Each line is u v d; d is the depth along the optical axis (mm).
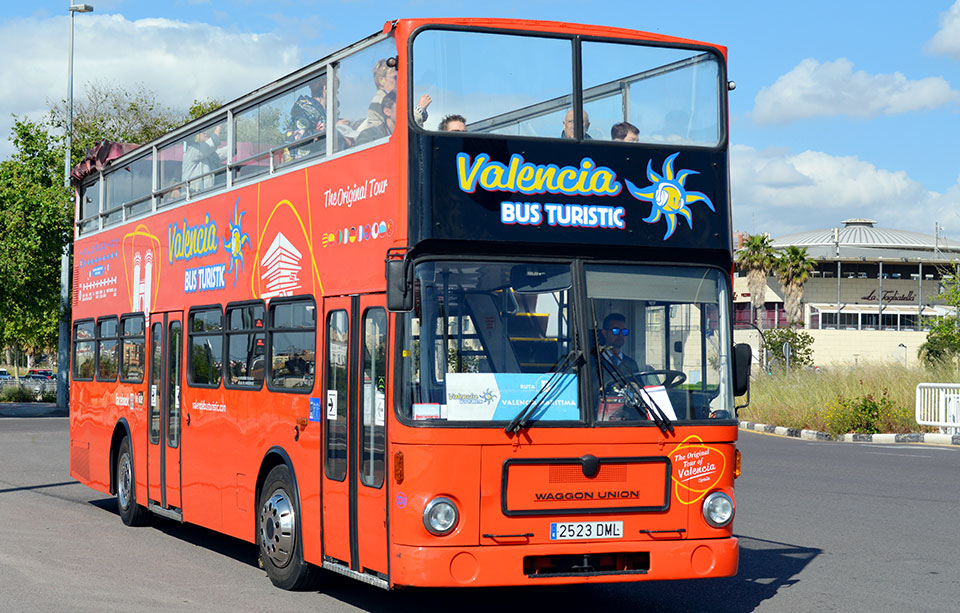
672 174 7848
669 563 7438
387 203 7703
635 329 7594
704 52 8211
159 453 12281
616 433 7387
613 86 7914
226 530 10438
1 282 38594
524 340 7352
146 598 8930
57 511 14516
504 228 7402
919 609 8570
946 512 13742
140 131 53094
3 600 8805
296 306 9172
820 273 73750
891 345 61844
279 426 9344
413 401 7199
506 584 7129
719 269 7895
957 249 79562
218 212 10977
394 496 7277
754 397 32219
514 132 7605
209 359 11031
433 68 7566
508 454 7188
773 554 11000
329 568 8375
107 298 14531
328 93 8812
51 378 69375
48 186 40062
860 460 20172
